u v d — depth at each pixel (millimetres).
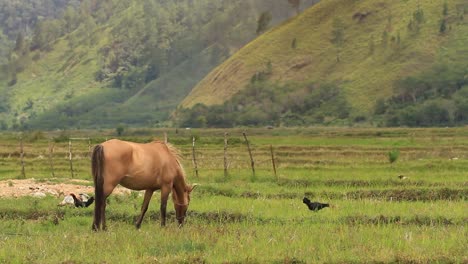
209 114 187625
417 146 59000
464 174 33688
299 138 82438
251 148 58656
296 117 177625
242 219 19594
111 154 16750
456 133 93938
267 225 18203
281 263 13461
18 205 21328
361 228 17062
